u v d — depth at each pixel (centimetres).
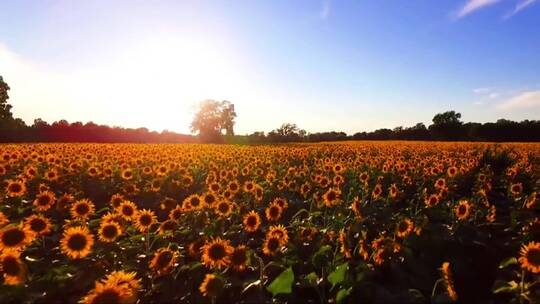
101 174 1584
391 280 625
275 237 661
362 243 668
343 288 562
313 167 2094
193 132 11875
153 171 1712
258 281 562
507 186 1548
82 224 834
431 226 877
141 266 674
